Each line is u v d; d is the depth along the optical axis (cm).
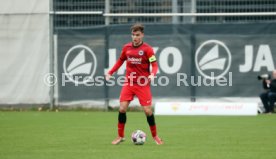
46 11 7069
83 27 7050
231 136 4575
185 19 7388
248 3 7256
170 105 6869
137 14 6969
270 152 3659
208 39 6906
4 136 4559
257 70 6869
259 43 6856
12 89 7156
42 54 7094
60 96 7138
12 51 7119
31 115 6594
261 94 6781
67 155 3519
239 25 6869
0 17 7112
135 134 4044
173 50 6950
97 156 3475
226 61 6894
